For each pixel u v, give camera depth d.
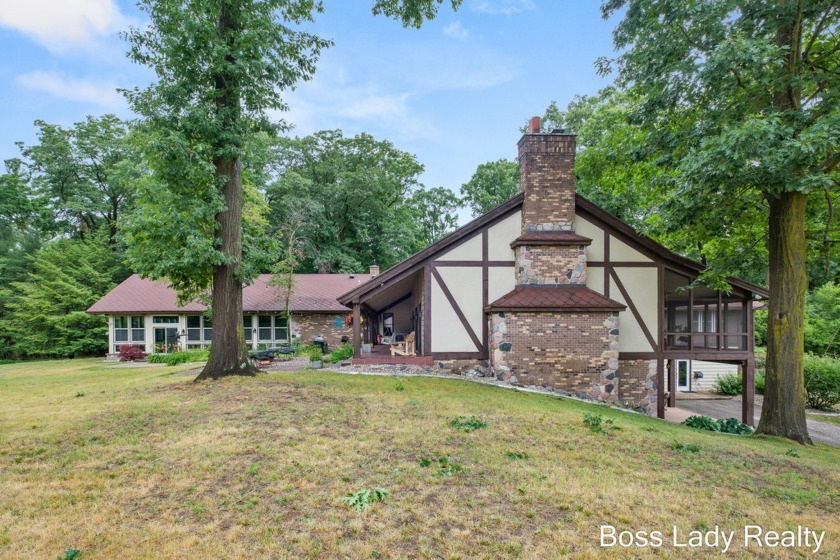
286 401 8.35
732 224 11.48
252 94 10.71
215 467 5.12
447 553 3.43
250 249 12.02
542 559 3.39
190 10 10.00
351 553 3.41
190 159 9.86
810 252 11.32
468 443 6.08
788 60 9.48
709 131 9.82
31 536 3.65
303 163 37.00
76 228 36.50
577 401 10.85
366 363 13.03
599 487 4.82
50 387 12.42
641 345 13.46
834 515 4.50
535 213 13.17
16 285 29.81
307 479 4.77
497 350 12.04
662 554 3.55
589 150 17.28
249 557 3.35
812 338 22.88
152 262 10.47
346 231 38.12
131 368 19.78
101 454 5.60
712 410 16.06
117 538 3.62
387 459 5.39
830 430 13.47
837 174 9.50
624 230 13.50
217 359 11.13
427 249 13.24
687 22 10.03
